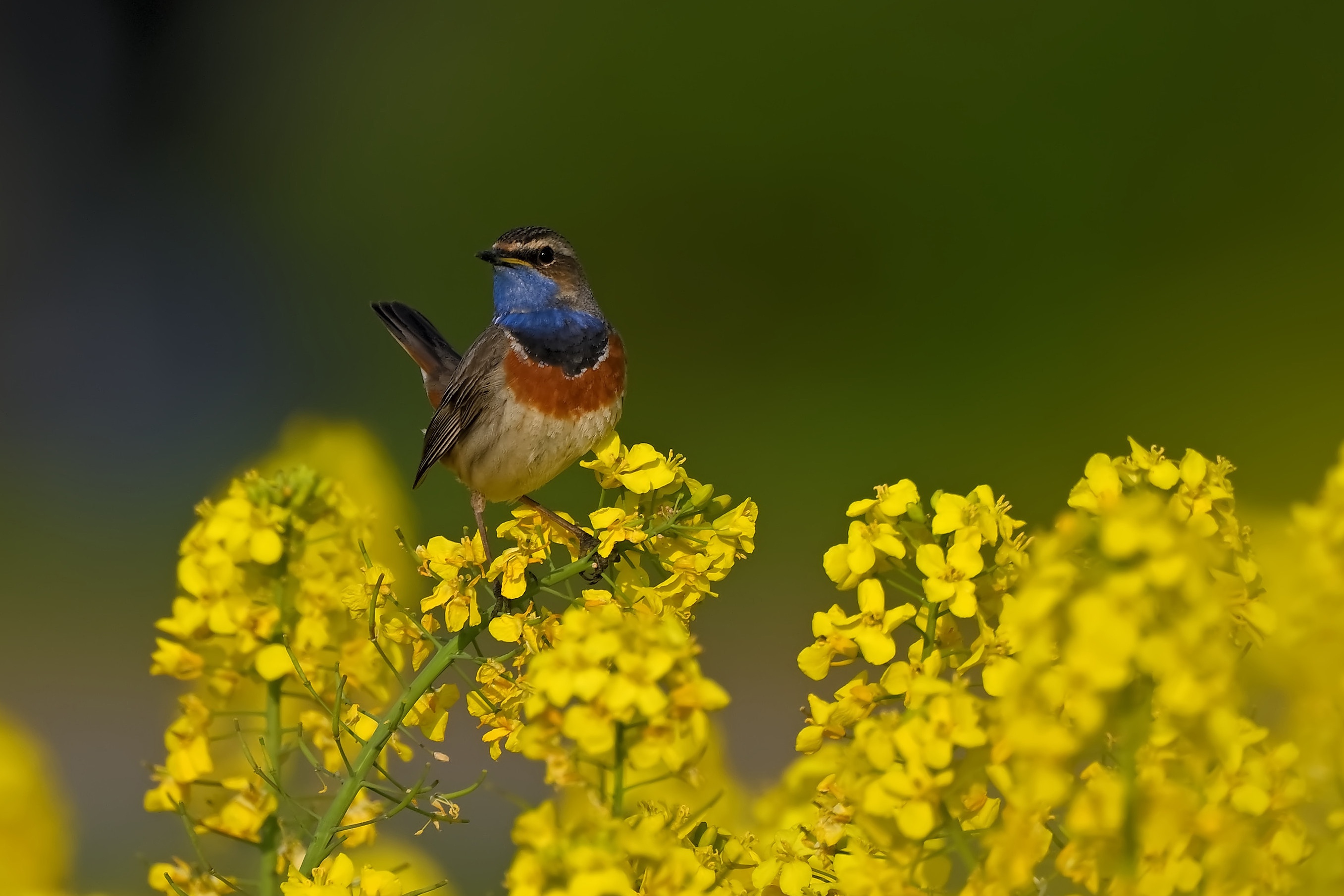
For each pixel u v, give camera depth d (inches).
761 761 533.6
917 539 171.2
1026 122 976.3
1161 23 946.7
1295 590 157.9
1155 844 131.2
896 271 990.4
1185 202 938.7
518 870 129.0
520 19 1111.0
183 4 1553.9
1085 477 161.8
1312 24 914.1
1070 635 131.1
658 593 184.7
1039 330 941.8
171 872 175.3
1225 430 853.2
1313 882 137.3
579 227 1077.1
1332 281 872.9
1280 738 150.3
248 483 187.6
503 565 186.2
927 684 139.6
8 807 204.5
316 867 168.9
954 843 139.8
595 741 134.9
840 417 965.8
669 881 138.9
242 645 177.8
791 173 1018.7
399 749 176.9
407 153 1141.7
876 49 1002.7
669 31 1045.8
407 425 1050.1
